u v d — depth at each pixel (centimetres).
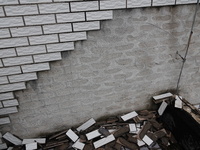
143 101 302
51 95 241
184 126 244
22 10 179
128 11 214
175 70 286
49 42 203
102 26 214
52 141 260
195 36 262
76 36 208
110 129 272
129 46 240
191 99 335
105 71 248
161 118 288
